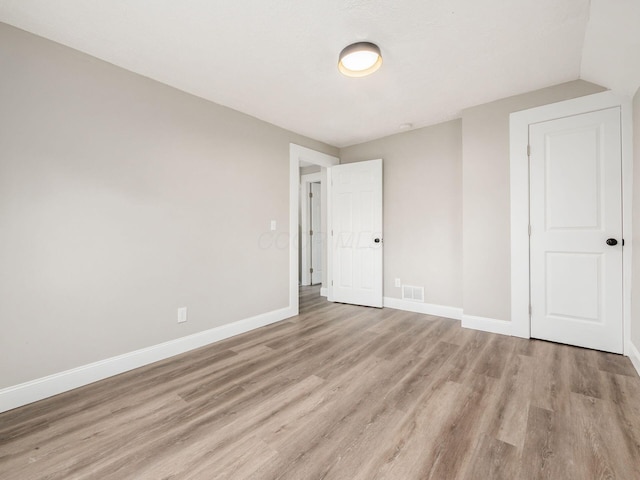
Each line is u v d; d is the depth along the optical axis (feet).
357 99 9.12
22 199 5.80
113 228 6.99
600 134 7.73
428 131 11.62
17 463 4.23
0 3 5.13
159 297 7.82
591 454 4.23
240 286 9.84
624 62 6.29
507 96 8.96
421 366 7.16
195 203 8.61
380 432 4.80
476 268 9.64
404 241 12.34
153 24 5.75
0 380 5.54
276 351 8.26
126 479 3.93
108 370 6.86
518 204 8.86
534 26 5.90
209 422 5.13
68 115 6.34
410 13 5.53
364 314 11.88
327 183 14.34
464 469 4.01
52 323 6.13
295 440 4.65
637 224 6.94
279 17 5.60
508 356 7.61
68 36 6.05
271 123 10.98
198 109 8.72
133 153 7.34
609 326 7.70
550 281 8.47
